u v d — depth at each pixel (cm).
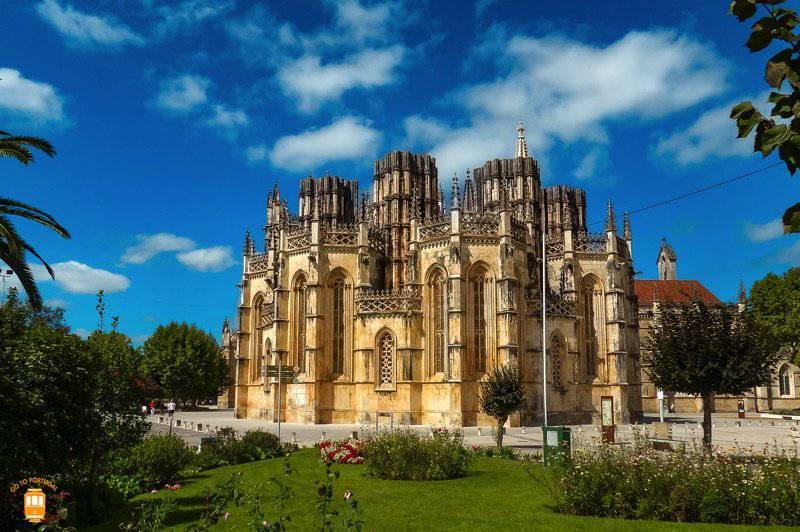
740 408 9362
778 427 6888
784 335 8688
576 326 7306
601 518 1953
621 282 7744
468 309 6625
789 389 10838
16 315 2073
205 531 1317
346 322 7112
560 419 6894
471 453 3397
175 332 11881
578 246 7850
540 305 6881
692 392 3606
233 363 13362
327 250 7212
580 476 2072
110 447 2347
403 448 2867
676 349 3550
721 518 1903
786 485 1895
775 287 9138
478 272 6700
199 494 2486
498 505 2186
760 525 1834
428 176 8594
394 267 8212
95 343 2408
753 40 592
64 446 1950
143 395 2608
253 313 8419
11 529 1658
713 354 3431
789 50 572
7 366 1877
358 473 2969
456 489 2519
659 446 2836
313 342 6919
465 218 6762
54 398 1939
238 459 3525
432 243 6888
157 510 1423
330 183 10375
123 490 2502
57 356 1986
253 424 6875
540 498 2311
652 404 10862
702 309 3566
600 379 7519
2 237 2861
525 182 9175
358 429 6078
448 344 6462
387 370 6850
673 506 1928
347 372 7000
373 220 8800
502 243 6588
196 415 9331
